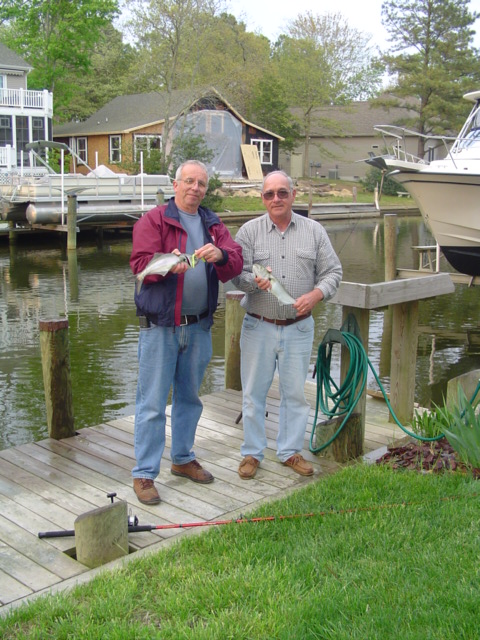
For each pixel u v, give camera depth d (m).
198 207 3.97
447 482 3.96
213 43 34.81
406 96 39.56
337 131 44.41
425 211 13.28
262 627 2.60
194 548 3.30
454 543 3.22
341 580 2.92
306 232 4.16
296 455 4.39
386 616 2.63
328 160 47.56
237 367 6.14
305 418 4.37
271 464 4.49
